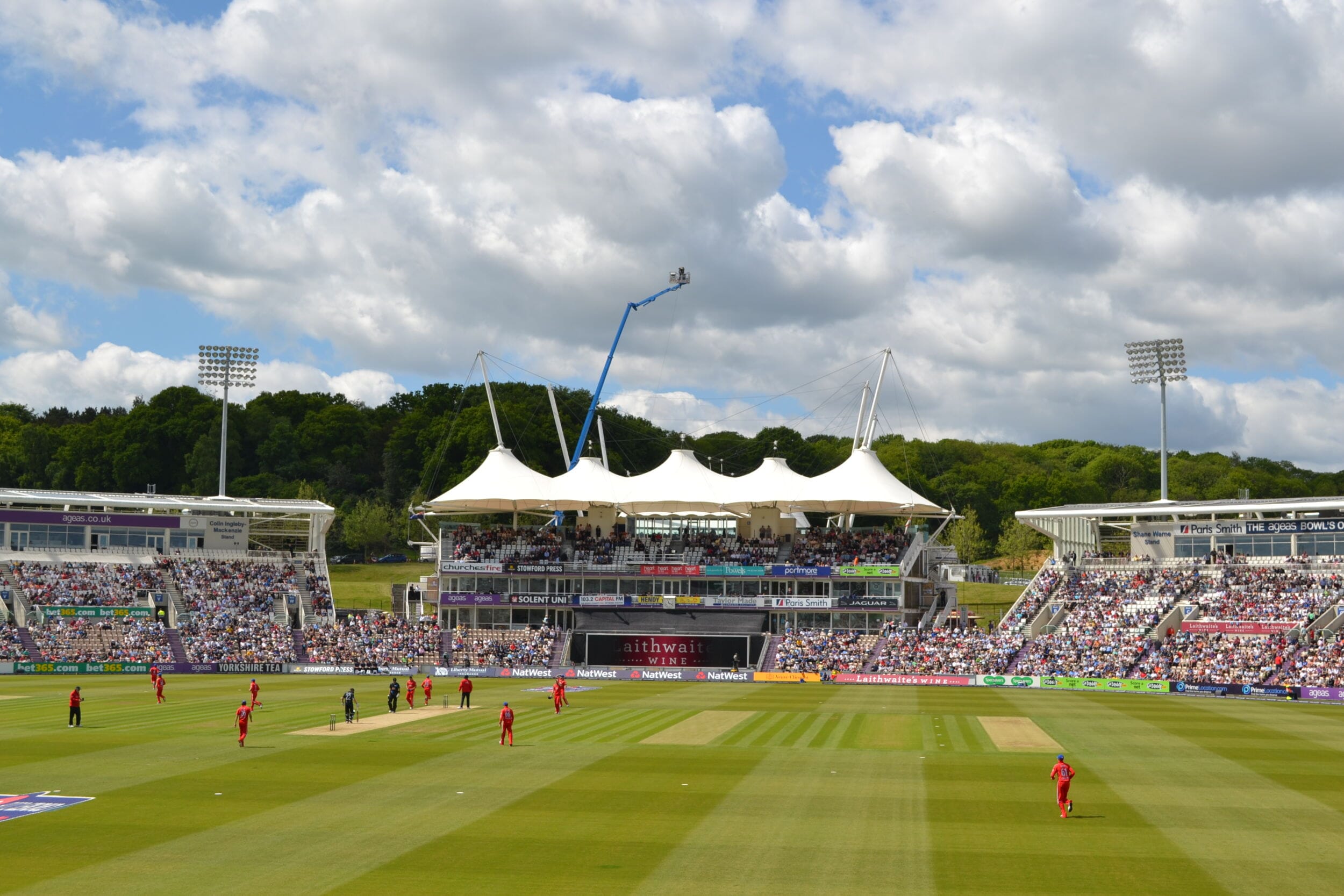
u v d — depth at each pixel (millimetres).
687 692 83875
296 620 114312
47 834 32969
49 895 26984
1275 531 104062
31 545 113438
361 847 31531
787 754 48844
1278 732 59344
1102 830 34031
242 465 195500
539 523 161875
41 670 95688
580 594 113750
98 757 46906
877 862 30156
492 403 130125
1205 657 89625
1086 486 199625
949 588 118750
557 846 31703
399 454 195125
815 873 28969
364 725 58656
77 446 189250
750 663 105562
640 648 108625
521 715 63875
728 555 116750
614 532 124312
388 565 170625
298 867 29469
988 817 35688
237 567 117688
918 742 53375
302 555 123438
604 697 77625
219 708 66500
